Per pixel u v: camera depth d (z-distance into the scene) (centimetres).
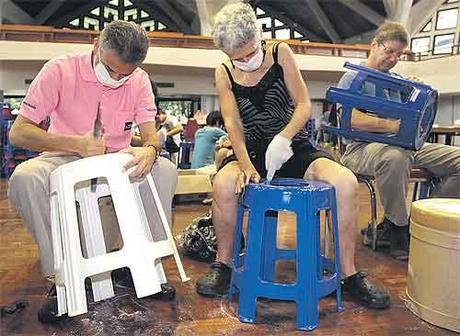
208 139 518
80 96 189
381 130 239
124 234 158
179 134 726
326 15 1728
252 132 205
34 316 170
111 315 172
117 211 160
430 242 165
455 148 254
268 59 194
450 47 1341
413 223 176
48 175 171
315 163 195
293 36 1869
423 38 1530
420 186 299
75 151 176
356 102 236
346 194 181
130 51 166
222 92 201
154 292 158
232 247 195
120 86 192
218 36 181
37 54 1013
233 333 157
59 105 189
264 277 199
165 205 193
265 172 200
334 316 172
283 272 222
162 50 1096
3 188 584
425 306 168
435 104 239
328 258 204
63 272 154
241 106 201
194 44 1125
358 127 243
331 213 177
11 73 1050
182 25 1803
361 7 1577
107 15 1994
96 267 153
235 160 207
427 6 1476
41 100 182
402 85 234
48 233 171
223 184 189
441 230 161
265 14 1814
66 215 154
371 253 256
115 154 170
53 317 163
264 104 198
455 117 1255
